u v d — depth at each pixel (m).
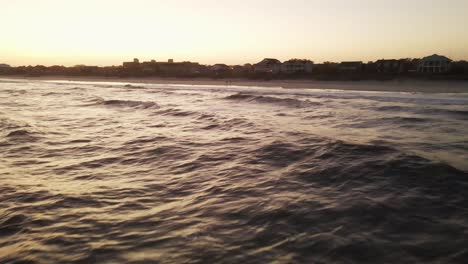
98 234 4.39
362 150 7.89
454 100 26.50
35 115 18.42
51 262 3.71
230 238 4.14
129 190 6.17
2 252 3.96
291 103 23.44
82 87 58.84
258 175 6.73
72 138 11.45
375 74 67.62
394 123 13.52
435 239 3.90
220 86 60.84
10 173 7.32
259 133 11.24
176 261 3.66
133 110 20.78
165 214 5.01
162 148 9.62
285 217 4.66
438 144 9.27
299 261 3.56
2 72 147.00
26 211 5.17
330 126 12.77
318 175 6.47
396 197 5.18
